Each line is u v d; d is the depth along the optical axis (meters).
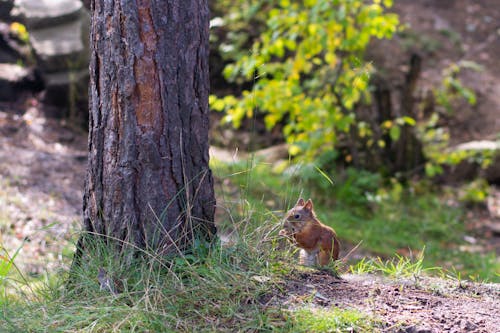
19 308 6.33
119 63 6.46
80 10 17.97
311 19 14.98
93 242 6.82
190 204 6.83
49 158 15.12
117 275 6.40
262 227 7.11
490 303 6.49
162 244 6.65
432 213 17.12
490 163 18.75
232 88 21.50
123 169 6.61
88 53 17.88
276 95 15.55
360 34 15.12
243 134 20.25
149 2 6.40
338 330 5.61
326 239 7.52
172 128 6.63
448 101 20.27
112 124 6.60
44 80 17.86
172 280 6.29
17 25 18.73
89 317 5.86
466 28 26.17
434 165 18.94
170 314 5.86
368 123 18.77
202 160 6.91
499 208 18.05
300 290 6.38
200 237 6.87
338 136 19.22
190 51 6.67
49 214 12.34
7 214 12.13
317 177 16.56
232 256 6.67
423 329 5.67
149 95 6.51
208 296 6.15
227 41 21.41
